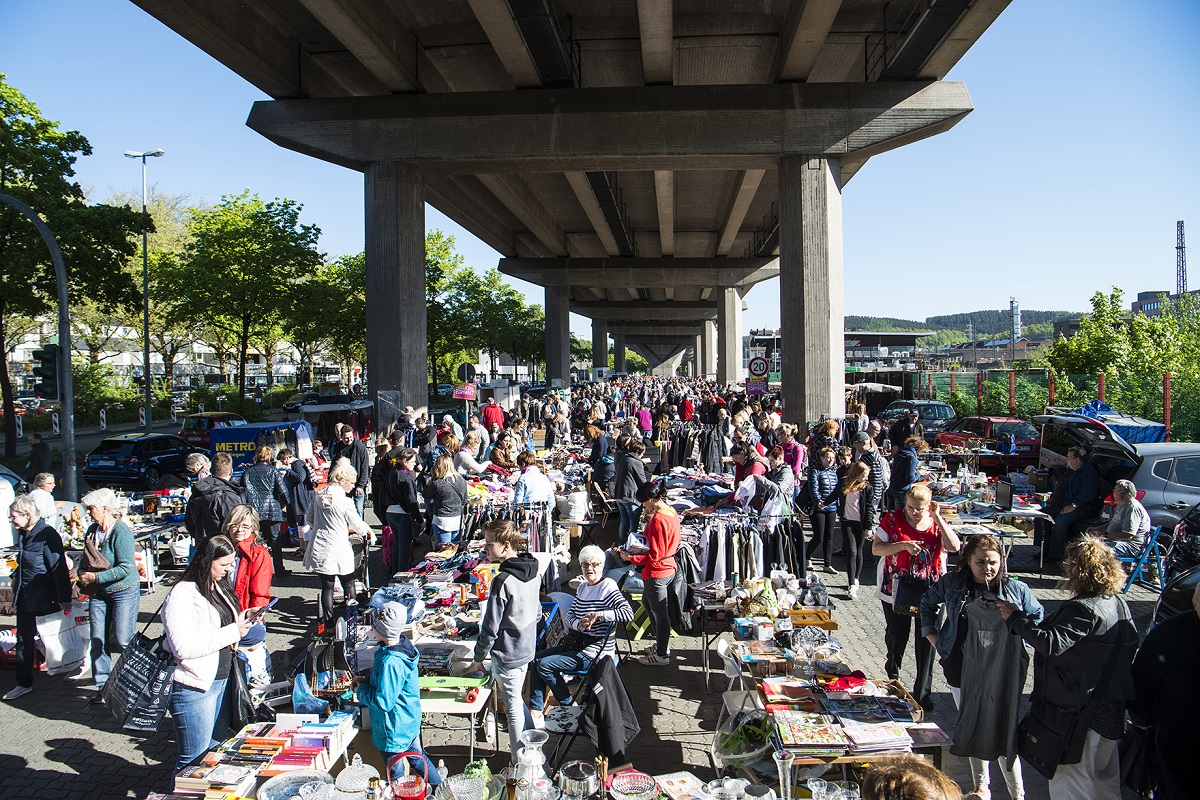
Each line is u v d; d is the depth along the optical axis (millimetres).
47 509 9188
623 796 4164
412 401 23328
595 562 5594
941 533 5867
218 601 4652
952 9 17078
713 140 22172
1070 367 26188
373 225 22969
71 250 24031
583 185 32219
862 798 2459
